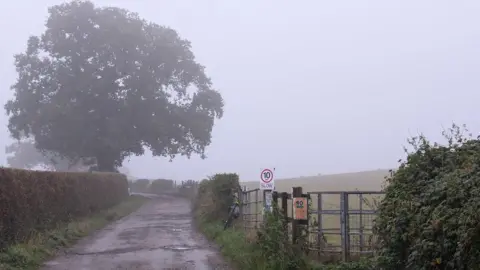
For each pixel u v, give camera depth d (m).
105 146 50.16
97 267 12.44
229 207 21.66
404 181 7.92
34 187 15.52
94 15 50.66
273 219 10.98
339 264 10.34
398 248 7.56
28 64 51.88
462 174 6.59
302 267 10.38
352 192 10.86
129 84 50.88
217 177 22.36
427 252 6.73
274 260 10.36
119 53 50.66
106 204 30.58
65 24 50.25
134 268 12.30
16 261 11.84
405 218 7.36
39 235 14.77
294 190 11.41
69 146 51.19
